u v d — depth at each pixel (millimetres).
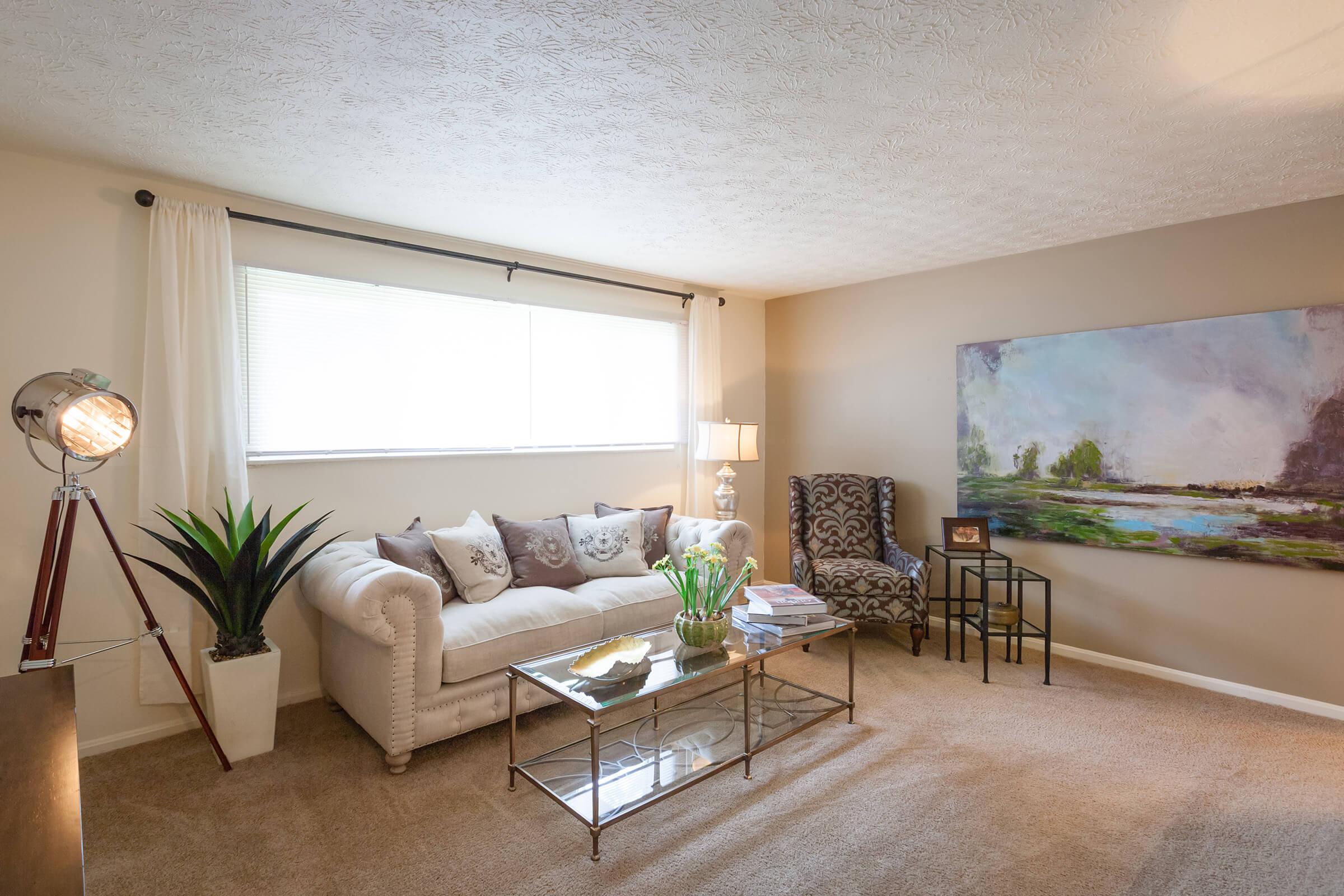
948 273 4406
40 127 2354
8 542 2561
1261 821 2264
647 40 1808
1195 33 1755
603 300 4473
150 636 2453
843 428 5027
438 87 2066
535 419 4129
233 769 2613
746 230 3574
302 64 1936
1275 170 2723
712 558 2742
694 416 4910
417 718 2598
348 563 2826
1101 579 3785
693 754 2588
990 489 4188
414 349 3627
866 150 2539
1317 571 3125
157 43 1818
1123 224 3469
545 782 2396
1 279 2539
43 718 1329
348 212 3279
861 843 2148
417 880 1982
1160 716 3084
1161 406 3527
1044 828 2225
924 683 3496
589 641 3160
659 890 1941
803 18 1704
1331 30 1729
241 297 3090
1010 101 2143
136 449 2793
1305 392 3111
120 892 1925
